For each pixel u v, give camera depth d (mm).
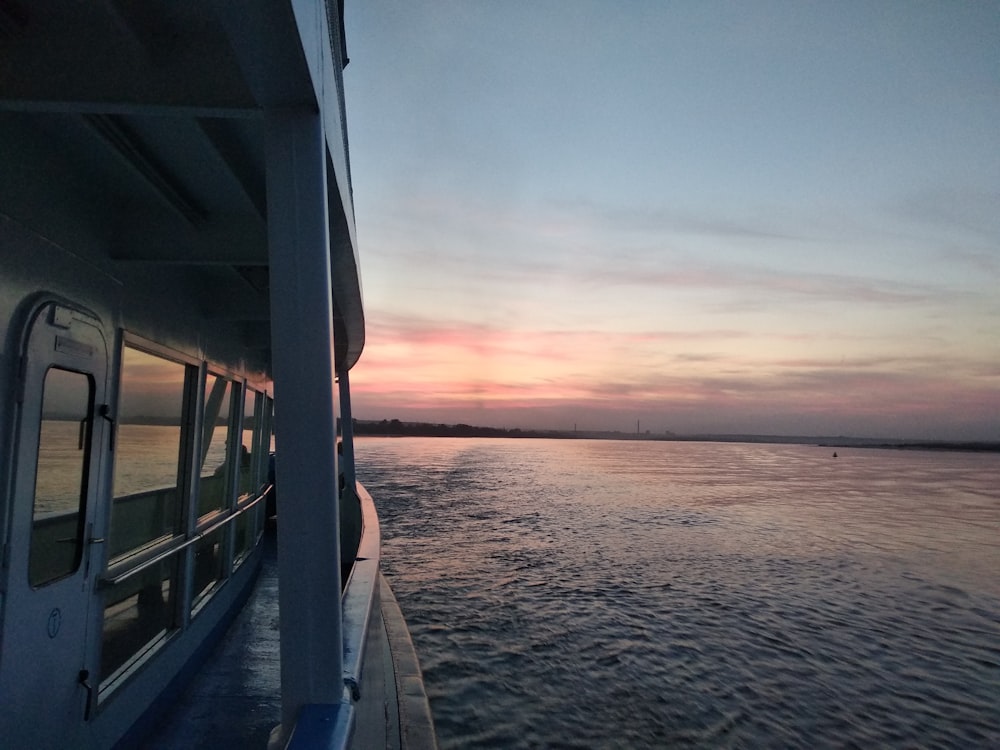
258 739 3652
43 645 2584
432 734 5516
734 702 9906
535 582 18281
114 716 3248
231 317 4758
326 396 1786
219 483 5543
